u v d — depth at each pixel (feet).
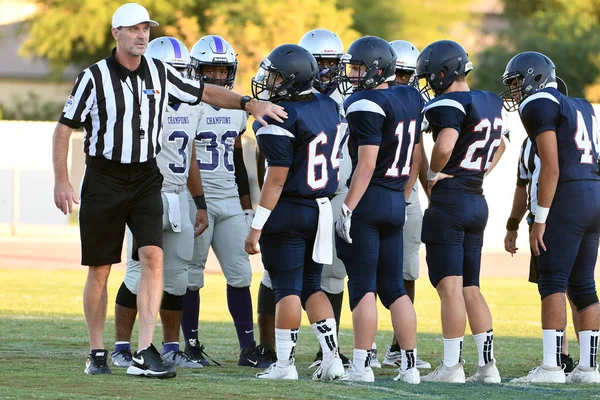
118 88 54.54
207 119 69.87
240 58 218.18
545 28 316.81
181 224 66.03
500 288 133.69
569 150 58.75
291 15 219.41
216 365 67.97
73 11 304.91
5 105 383.65
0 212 208.03
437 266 58.90
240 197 73.87
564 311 59.36
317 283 58.65
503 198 188.34
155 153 56.13
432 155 57.26
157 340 81.56
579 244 59.36
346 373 58.03
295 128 54.75
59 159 54.85
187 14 277.64
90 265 56.18
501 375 64.44
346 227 54.65
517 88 60.44
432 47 58.85
